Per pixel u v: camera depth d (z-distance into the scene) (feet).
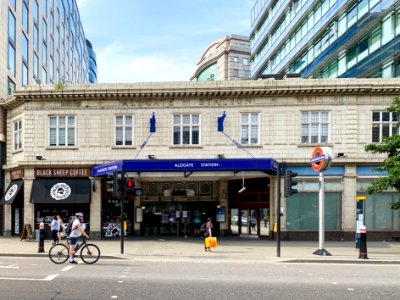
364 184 79.41
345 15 122.42
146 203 94.17
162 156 81.35
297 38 161.27
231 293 31.24
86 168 81.66
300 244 71.61
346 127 79.66
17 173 85.46
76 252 51.21
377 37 106.52
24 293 30.35
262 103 81.20
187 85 81.10
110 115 82.33
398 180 56.39
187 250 61.46
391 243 74.33
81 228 47.09
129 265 46.06
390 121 79.30
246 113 81.66
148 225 93.76
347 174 78.84
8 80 102.73
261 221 86.22
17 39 110.63
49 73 155.74
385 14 100.99
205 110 81.82
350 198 78.54
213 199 93.81
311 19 146.72
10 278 36.35
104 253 56.29
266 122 80.94
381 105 79.56
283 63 178.40
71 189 80.53
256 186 87.10
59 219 70.49
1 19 96.43
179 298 29.43
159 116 82.17
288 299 29.63
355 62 118.52
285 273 41.27
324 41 137.80
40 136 82.48
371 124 79.56
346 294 31.53
